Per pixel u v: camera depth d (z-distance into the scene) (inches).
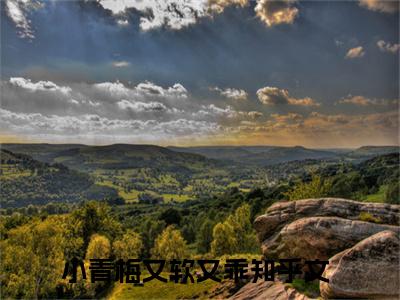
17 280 1685.5
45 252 1854.1
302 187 2111.2
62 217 3063.5
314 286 781.9
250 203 5007.4
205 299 879.1
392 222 867.4
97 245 2475.4
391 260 654.5
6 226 3184.1
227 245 2284.7
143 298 1090.1
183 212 6402.6
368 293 637.3
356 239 800.3
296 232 866.1
